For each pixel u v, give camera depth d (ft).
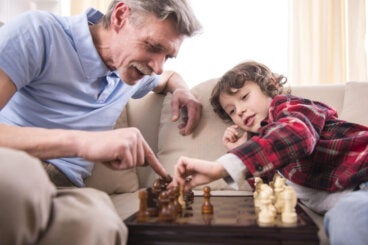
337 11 7.79
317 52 7.77
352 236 2.22
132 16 3.47
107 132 2.88
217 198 3.52
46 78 3.72
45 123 3.79
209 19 8.27
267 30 8.16
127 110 5.56
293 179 3.47
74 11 8.11
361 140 3.31
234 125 4.76
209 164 2.89
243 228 2.09
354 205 2.37
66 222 1.71
